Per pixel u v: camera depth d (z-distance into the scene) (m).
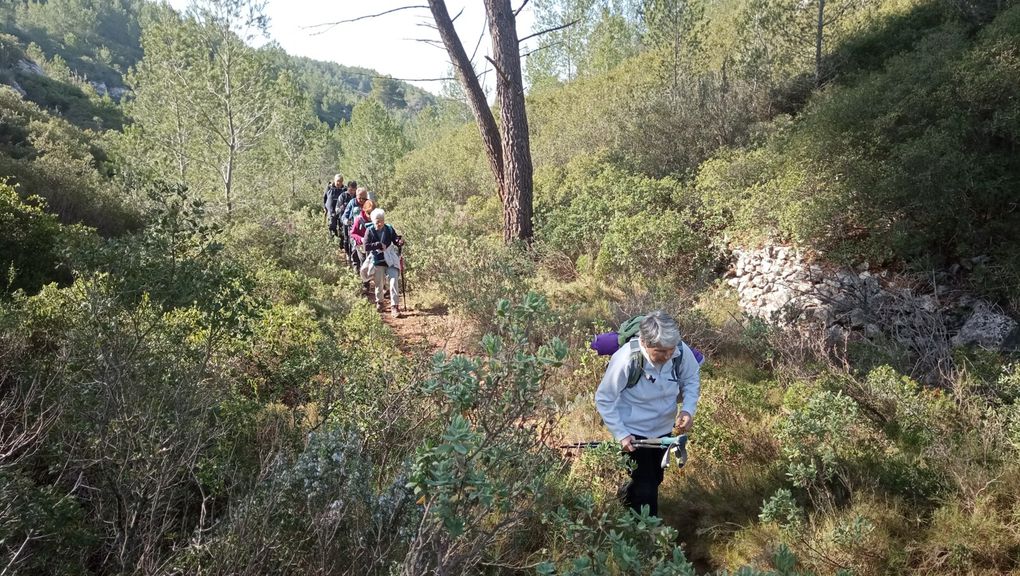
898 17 15.27
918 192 6.59
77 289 4.17
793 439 3.69
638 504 3.41
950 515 3.16
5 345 3.60
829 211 7.23
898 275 6.74
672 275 8.29
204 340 4.29
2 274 5.46
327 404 3.69
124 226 11.18
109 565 2.60
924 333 5.64
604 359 5.34
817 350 5.41
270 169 20.38
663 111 14.05
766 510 3.13
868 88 8.16
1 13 110.44
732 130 13.11
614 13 37.44
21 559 2.20
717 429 4.13
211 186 17.09
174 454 2.85
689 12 16.14
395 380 4.08
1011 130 6.50
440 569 2.09
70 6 124.31
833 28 15.19
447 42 10.01
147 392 3.18
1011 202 6.36
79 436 2.97
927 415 4.01
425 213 15.15
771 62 14.34
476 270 8.05
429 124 48.91
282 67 21.45
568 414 4.64
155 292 4.25
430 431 3.43
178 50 16.67
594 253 9.77
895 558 2.94
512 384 2.24
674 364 3.37
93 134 29.06
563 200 12.73
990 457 3.49
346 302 8.50
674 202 10.26
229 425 3.51
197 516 3.02
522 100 10.48
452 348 6.70
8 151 18.34
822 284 6.99
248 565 2.33
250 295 5.07
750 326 5.86
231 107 17.12
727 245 8.74
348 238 11.52
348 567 2.55
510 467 2.55
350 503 2.70
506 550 2.94
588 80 28.75
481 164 21.45
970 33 12.36
